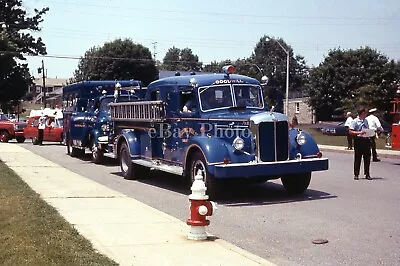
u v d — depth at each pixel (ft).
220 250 22.52
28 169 53.83
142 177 49.19
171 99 42.01
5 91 161.58
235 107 39.81
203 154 35.96
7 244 22.63
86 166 61.26
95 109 64.90
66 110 76.38
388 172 55.57
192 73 46.70
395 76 193.77
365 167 49.06
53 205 33.01
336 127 153.99
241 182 39.14
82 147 68.13
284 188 42.14
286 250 23.65
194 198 24.32
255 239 25.75
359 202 35.83
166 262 20.61
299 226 28.45
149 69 229.04
